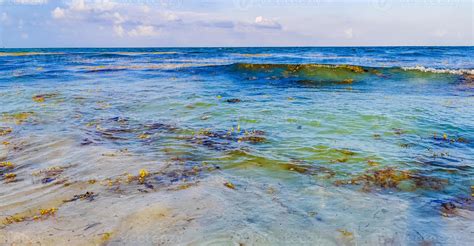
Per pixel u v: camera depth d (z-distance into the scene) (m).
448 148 5.86
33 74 19.52
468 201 3.96
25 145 6.18
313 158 5.39
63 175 4.75
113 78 17.50
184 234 3.23
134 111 9.21
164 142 6.31
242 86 13.82
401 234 3.26
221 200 3.95
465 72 15.76
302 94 11.71
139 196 4.06
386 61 27.72
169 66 24.44
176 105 9.83
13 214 3.66
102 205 3.83
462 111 8.70
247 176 4.71
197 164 5.16
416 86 13.48
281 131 6.94
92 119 8.29
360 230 3.32
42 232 3.29
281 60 30.53
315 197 4.06
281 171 4.88
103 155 5.58
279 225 3.41
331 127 7.21
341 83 14.43
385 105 9.55
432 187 4.34
